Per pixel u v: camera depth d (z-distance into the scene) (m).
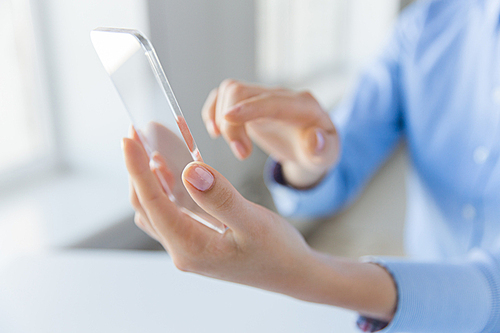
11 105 1.21
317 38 3.16
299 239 0.58
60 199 1.22
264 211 0.56
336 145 0.71
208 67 1.62
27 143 1.27
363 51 3.76
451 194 0.99
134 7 1.24
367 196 2.59
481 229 0.94
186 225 0.55
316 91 2.82
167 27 1.35
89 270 0.79
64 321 0.68
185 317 0.69
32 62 1.22
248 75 1.92
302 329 0.67
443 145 0.99
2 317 0.69
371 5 3.67
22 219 1.09
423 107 1.02
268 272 0.57
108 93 1.28
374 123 1.10
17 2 1.18
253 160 2.03
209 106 0.70
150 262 0.81
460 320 0.64
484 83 0.89
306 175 0.90
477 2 0.92
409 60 1.05
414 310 0.62
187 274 0.78
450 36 0.98
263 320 0.69
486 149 0.89
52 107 1.30
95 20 1.24
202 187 0.50
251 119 0.65
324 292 0.59
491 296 0.64
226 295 0.73
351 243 2.21
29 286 0.74
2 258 0.90
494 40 0.87
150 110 0.55
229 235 0.55
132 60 0.52
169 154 0.56
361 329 0.65
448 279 0.64
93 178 1.35
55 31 1.24
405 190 2.61
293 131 0.71
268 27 2.25
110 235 1.18
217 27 1.62
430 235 1.08
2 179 1.20
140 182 0.55
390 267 0.64
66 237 1.04
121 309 0.70
